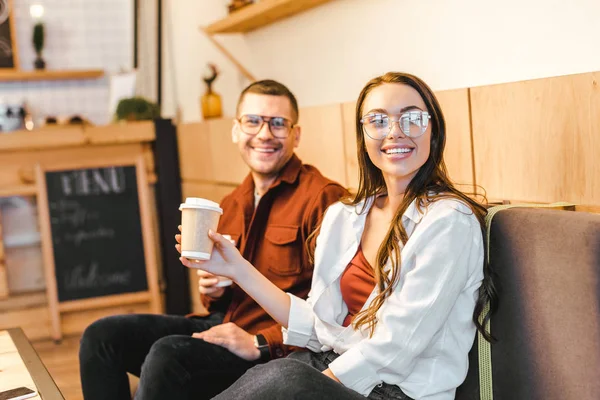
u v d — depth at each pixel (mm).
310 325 1807
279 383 1357
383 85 1615
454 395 1553
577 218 1317
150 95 5227
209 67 3855
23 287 4195
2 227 4121
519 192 1796
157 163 4262
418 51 2400
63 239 4098
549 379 1347
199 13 4219
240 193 2316
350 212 1777
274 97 2191
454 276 1468
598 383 1244
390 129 1584
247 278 1790
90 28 5312
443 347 1513
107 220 4168
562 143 1648
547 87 1671
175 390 1809
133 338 2086
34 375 1651
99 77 5336
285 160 2197
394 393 1522
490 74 2090
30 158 4074
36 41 5074
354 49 2760
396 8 2482
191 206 1664
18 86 5168
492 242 1505
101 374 2035
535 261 1387
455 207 1505
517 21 1954
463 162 1983
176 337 1899
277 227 2121
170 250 4219
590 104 1564
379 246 1688
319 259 1771
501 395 1479
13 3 5109
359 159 1741
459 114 1977
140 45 5266
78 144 4129
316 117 2654
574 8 1756
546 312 1355
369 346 1504
